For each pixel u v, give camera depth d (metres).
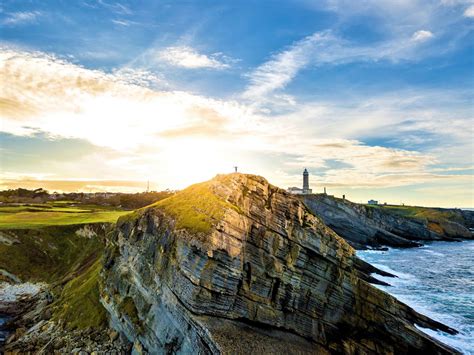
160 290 34.81
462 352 35.84
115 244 51.44
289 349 31.53
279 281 35.41
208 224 33.25
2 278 64.44
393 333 36.62
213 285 30.69
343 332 37.38
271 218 37.03
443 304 54.19
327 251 37.84
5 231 76.25
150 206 46.72
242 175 41.34
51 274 69.69
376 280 67.75
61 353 38.06
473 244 145.38
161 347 32.56
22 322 49.34
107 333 40.75
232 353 26.97
